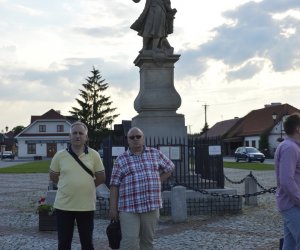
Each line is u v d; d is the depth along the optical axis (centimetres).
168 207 1187
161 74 1412
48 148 8562
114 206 595
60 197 610
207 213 1202
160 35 1408
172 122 1390
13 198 1675
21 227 1060
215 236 910
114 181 596
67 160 615
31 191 1939
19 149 8519
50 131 8600
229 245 829
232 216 1165
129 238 580
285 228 553
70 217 611
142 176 585
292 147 519
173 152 1252
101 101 7194
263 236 902
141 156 598
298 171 522
